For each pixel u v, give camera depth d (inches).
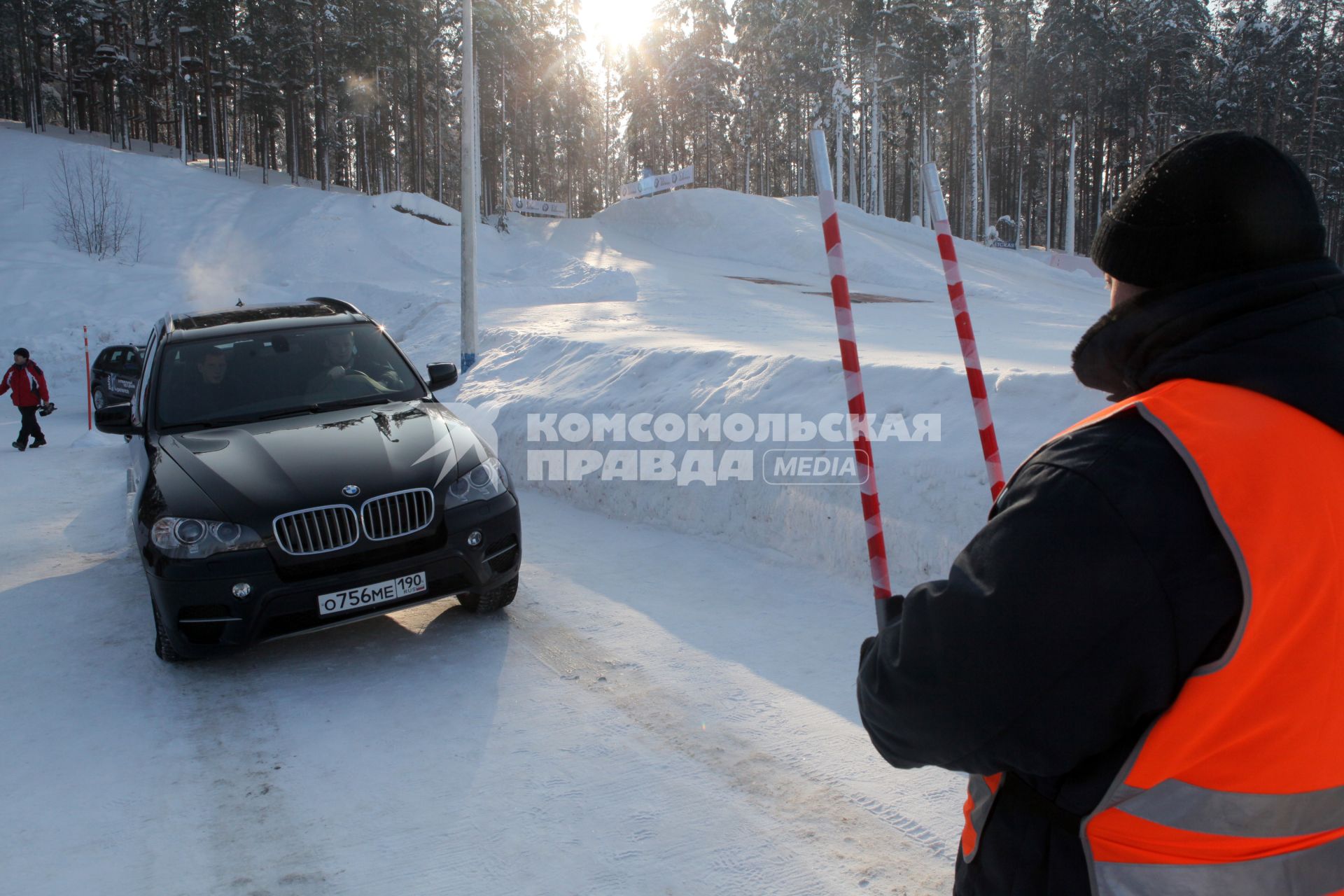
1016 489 40.8
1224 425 35.4
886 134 2844.5
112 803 126.2
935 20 2079.2
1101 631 35.5
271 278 1464.1
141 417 211.8
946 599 39.8
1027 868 42.1
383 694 159.9
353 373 218.2
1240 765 35.7
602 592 211.5
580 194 4136.3
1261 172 37.4
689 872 108.2
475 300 522.6
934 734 40.9
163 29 2733.8
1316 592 34.0
